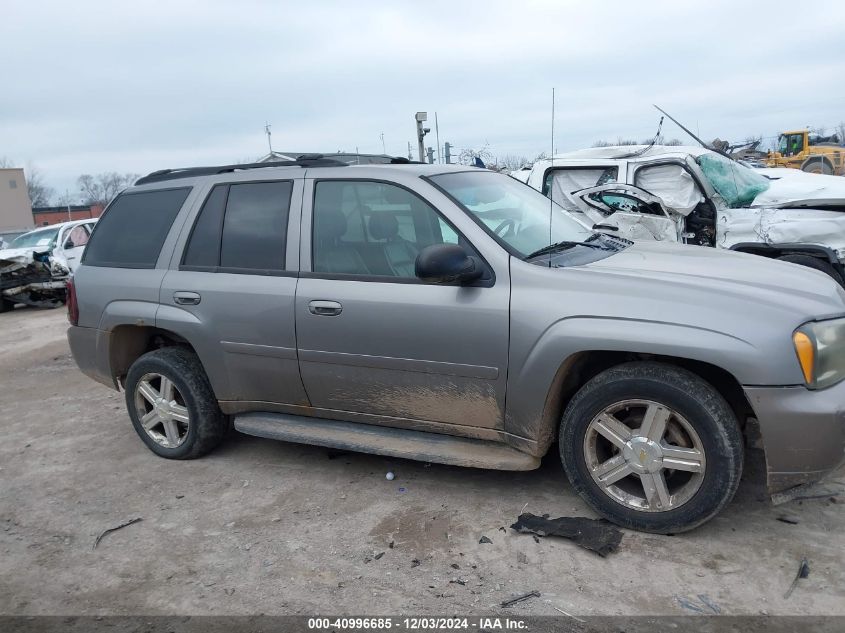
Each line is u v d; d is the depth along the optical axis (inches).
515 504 148.8
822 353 119.5
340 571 129.0
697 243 282.5
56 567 138.5
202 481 173.9
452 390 144.9
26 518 161.5
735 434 122.6
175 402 186.5
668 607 112.3
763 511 138.9
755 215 265.7
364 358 151.6
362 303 149.7
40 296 567.2
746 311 121.0
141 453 197.2
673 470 134.1
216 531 147.9
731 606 111.6
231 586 127.0
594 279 132.1
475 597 118.1
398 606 117.1
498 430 144.7
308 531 144.6
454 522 143.3
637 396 128.4
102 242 196.5
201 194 179.6
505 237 145.4
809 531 131.3
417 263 133.3
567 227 169.3
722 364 119.4
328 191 161.0
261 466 180.5
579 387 145.3
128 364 197.8
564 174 305.3
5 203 2304.4
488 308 137.4
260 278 164.7
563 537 133.4
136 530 151.3
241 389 173.5
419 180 152.3
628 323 126.3
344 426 164.4
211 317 170.6
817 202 260.2
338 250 156.8
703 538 130.6
